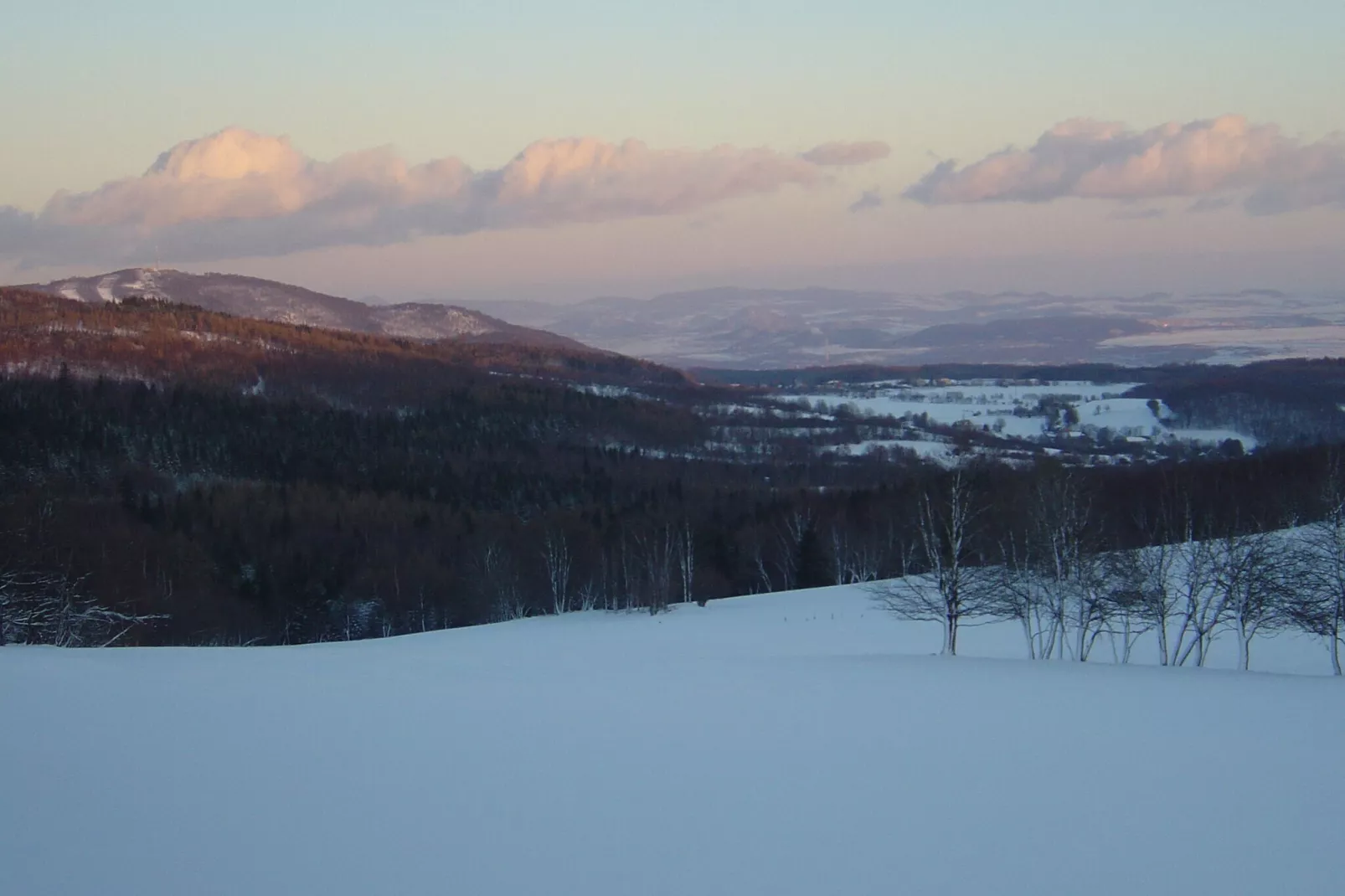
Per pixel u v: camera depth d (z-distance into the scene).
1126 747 18.11
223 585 72.81
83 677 23.66
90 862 12.02
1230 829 13.70
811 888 11.55
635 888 11.50
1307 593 36.91
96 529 69.75
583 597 74.69
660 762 16.72
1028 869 12.21
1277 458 74.25
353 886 11.42
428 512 87.94
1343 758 17.39
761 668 29.77
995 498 59.94
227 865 11.98
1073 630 46.19
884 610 53.34
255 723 18.89
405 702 21.53
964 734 19.09
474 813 13.96
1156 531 53.56
